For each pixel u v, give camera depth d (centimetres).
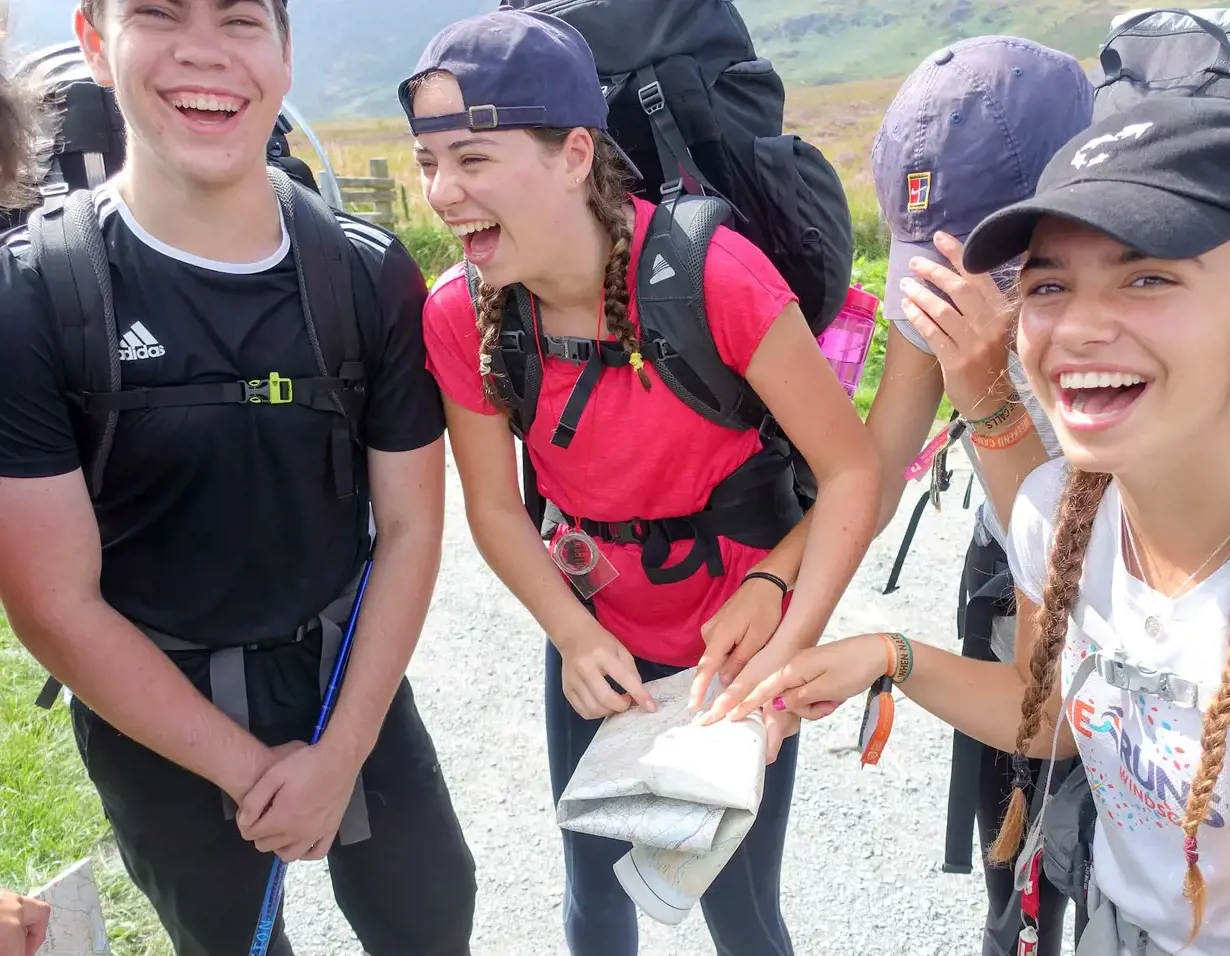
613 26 158
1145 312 91
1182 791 110
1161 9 148
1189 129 90
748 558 159
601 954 189
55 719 290
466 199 131
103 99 180
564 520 165
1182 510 102
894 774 270
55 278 126
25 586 130
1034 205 92
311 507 144
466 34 128
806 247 158
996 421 143
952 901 232
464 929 179
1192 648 106
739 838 125
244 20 126
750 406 148
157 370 130
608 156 139
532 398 148
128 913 228
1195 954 117
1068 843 132
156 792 151
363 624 152
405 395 149
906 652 143
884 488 160
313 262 138
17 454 127
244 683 149
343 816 158
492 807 271
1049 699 134
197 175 125
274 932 172
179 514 138
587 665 150
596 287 142
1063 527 117
